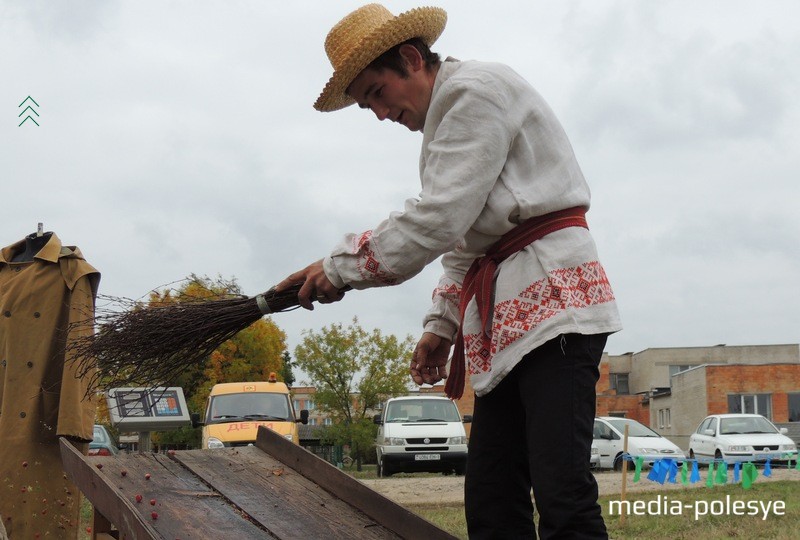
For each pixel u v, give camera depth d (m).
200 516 2.96
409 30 2.79
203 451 3.89
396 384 29.34
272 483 3.41
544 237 2.65
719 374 46.28
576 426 2.54
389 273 2.69
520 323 2.60
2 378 5.02
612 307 2.63
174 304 3.44
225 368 25.22
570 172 2.70
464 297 2.84
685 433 49.97
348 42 2.88
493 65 2.71
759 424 21.91
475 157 2.60
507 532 2.93
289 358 44.28
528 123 2.68
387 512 2.93
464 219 2.61
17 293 5.07
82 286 5.07
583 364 2.56
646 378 69.31
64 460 3.42
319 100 3.02
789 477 14.84
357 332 29.91
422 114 2.88
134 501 3.04
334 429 29.31
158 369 3.50
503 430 2.91
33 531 4.84
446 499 11.61
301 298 2.93
